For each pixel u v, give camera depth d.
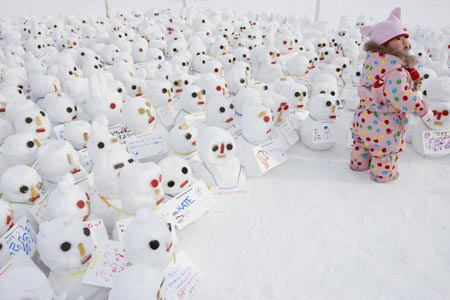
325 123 4.48
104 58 7.32
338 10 14.87
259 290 2.79
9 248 2.78
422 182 3.95
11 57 6.65
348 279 2.85
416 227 3.34
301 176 4.14
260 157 4.07
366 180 4.04
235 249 3.18
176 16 11.23
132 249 2.49
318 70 6.16
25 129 4.14
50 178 3.52
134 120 4.18
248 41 7.45
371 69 3.39
